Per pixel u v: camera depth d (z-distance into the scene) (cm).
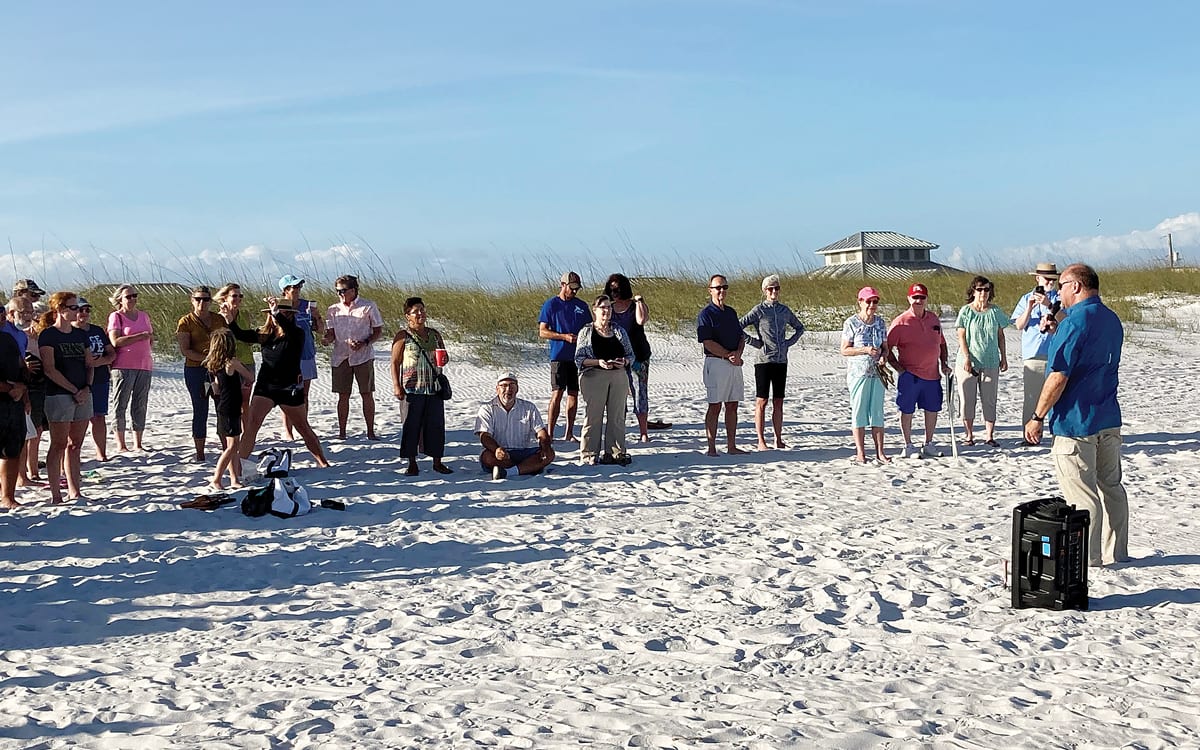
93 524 1055
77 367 1158
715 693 593
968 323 1424
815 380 2191
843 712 556
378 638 710
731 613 745
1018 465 1277
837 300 3089
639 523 1037
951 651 650
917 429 1602
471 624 736
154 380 2044
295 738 541
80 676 646
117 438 1504
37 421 1178
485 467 1305
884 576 818
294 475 1301
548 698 588
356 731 546
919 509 1072
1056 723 530
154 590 839
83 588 844
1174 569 805
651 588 813
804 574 838
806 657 652
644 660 653
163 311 2372
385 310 2570
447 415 1775
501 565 891
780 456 1399
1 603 808
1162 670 603
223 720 569
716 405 1406
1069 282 805
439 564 902
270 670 653
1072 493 810
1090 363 795
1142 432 1506
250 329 1340
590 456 1362
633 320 1502
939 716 546
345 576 871
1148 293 3472
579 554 920
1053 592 716
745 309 2881
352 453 1438
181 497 1182
